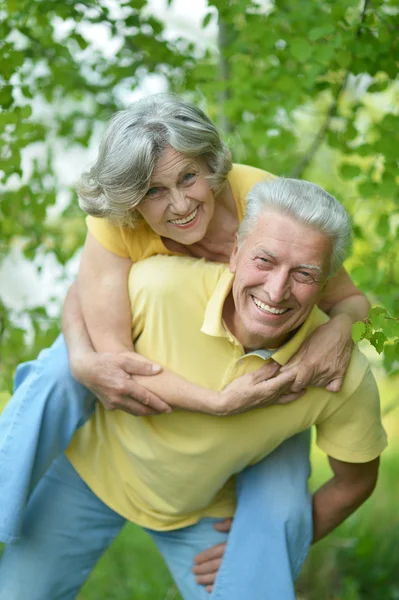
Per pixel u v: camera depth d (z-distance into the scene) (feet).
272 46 13.08
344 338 8.91
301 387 8.73
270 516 9.39
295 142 13.33
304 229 7.98
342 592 14.44
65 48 14.48
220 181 8.86
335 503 9.95
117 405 9.00
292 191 8.12
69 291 9.96
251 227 8.25
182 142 8.36
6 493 9.41
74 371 9.12
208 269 9.02
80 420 9.78
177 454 9.25
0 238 13.57
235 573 9.45
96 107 15.90
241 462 9.29
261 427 9.05
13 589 10.17
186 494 9.53
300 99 13.52
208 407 8.66
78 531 10.30
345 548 15.23
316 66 12.17
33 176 13.47
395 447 21.48
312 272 8.04
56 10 13.35
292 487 9.54
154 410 8.91
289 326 8.36
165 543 10.32
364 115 15.70
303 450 9.89
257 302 8.30
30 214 13.47
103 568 15.14
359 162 16.08
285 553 9.34
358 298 9.87
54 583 10.32
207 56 15.40
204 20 13.53
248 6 13.25
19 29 13.78
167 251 9.31
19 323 13.67
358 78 13.56
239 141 14.42
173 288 8.87
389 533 15.74
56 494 10.27
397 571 14.76
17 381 10.14
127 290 9.18
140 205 8.71
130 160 8.31
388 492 17.62
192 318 8.90
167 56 14.74
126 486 9.96
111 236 9.17
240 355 8.90
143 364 8.89
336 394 8.97
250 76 13.46
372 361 14.05
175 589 14.07
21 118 12.01
